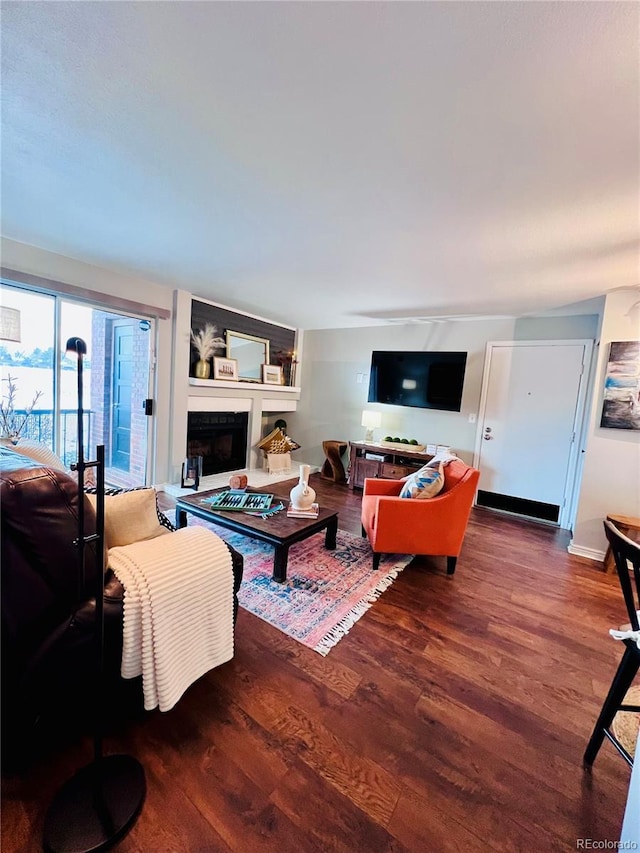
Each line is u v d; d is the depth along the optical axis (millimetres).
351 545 3133
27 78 1231
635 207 1801
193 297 4309
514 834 1114
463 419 4742
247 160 1646
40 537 1069
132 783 1140
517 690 1688
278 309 4777
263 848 1033
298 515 2676
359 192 1853
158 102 1324
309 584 2465
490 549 3350
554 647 2010
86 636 1164
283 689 1598
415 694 1622
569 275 2807
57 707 1236
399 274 3078
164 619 1235
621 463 3143
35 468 1122
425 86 1164
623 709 1292
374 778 1250
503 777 1286
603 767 1343
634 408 3064
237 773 1229
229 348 4840
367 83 1169
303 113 1330
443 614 2252
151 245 2764
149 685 1208
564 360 4113
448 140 1422
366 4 925
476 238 2281
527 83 1120
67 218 2350
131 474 4371
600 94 1141
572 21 925
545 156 1471
